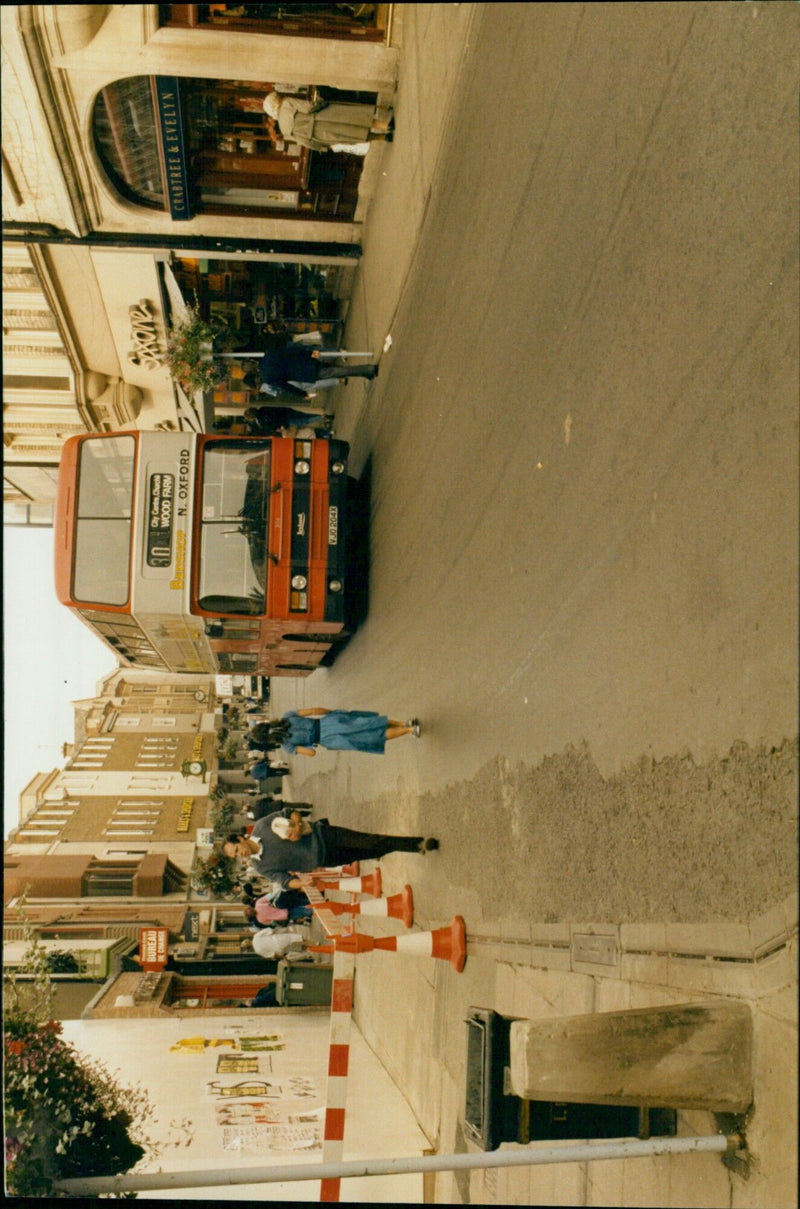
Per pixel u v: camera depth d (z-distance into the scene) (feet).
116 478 42.47
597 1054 12.05
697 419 14.99
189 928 102.22
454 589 28.66
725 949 12.89
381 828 37.76
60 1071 17.81
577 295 20.30
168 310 54.95
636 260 17.53
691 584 14.71
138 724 210.18
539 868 20.27
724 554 13.88
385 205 43.70
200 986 60.95
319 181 47.57
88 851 163.12
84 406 62.34
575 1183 16.67
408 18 38.63
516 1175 19.44
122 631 45.44
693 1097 11.98
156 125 43.01
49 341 58.29
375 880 35.32
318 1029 41.39
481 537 26.14
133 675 233.35
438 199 33.65
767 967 11.88
